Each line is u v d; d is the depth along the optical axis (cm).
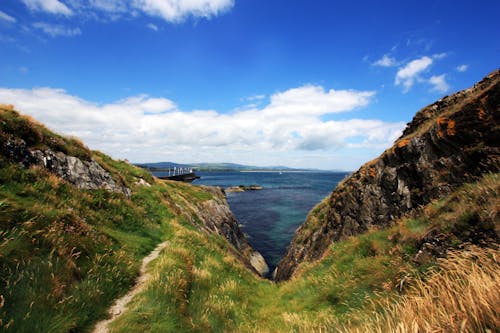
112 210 1351
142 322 561
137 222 1438
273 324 837
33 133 1229
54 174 1186
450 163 1076
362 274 838
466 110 1033
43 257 615
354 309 670
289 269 2305
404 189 1341
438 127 1177
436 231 698
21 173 969
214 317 754
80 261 710
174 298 707
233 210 6488
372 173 1675
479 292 314
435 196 1095
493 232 527
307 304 905
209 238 2181
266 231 4569
